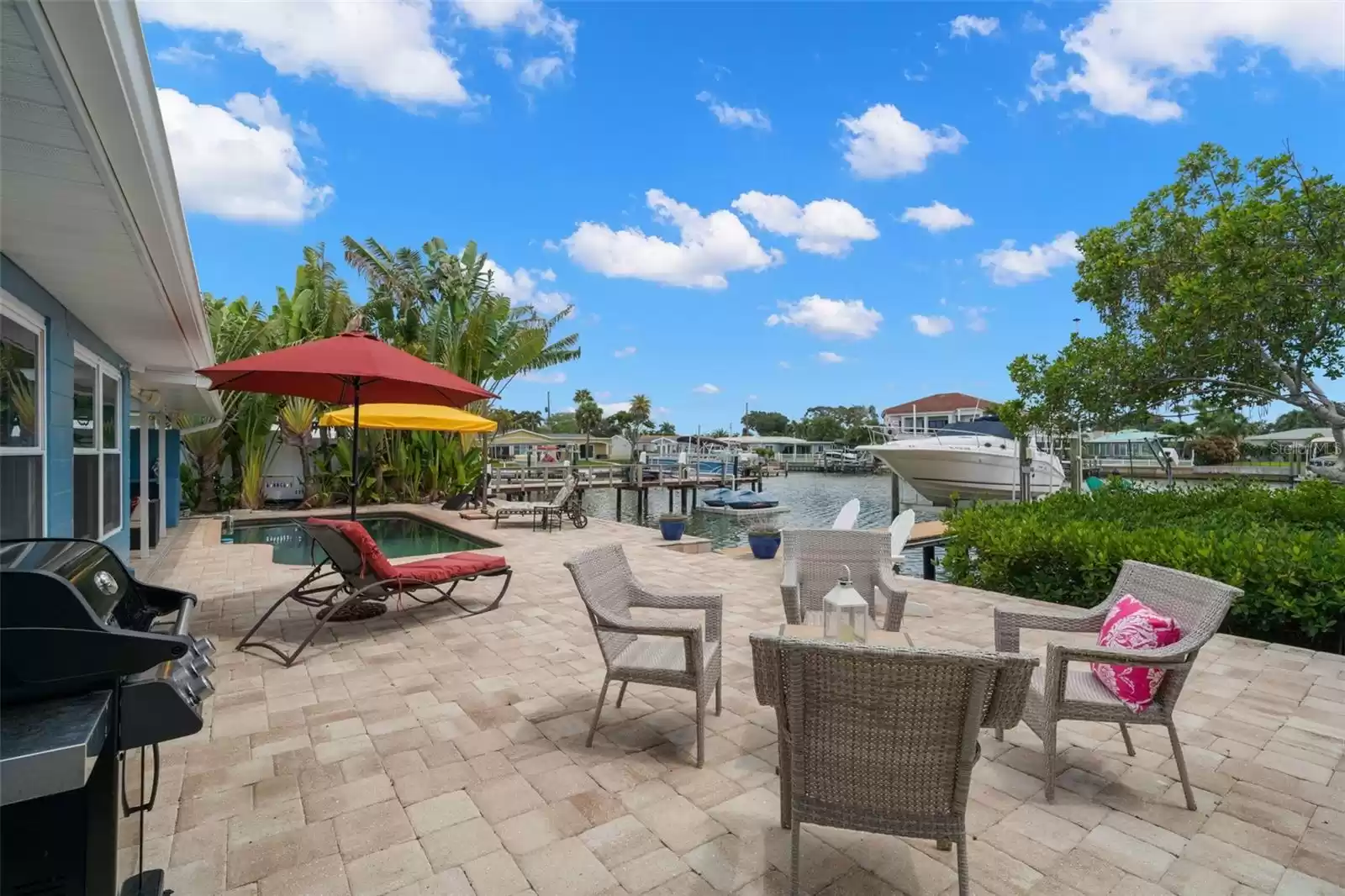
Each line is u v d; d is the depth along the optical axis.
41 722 1.24
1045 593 6.18
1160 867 2.19
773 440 70.12
